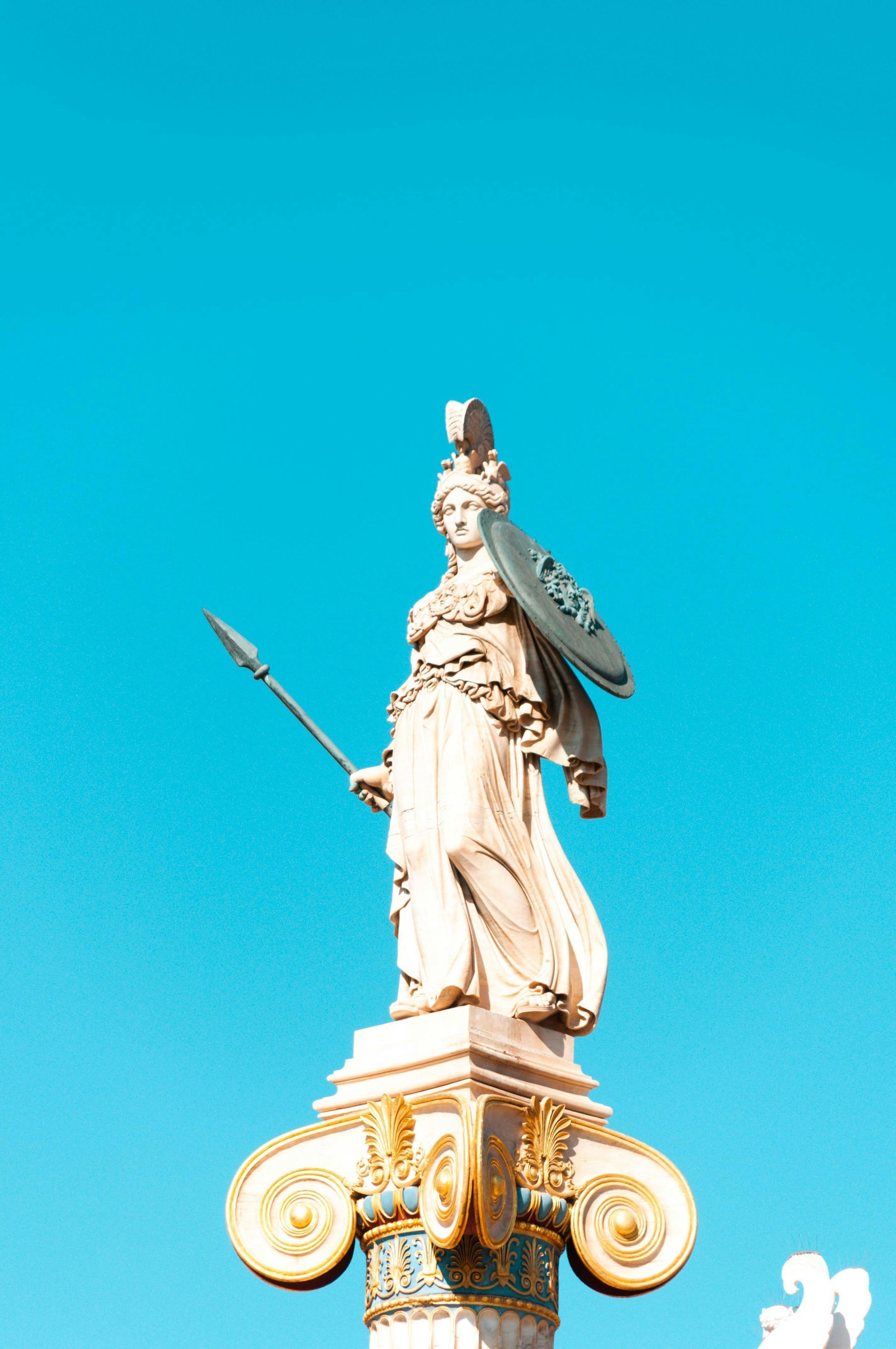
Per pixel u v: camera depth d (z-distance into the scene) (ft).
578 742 67.41
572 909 65.57
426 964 63.98
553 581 67.67
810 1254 71.61
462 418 71.46
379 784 69.82
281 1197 63.16
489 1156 59.31
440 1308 58.95
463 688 66.69
